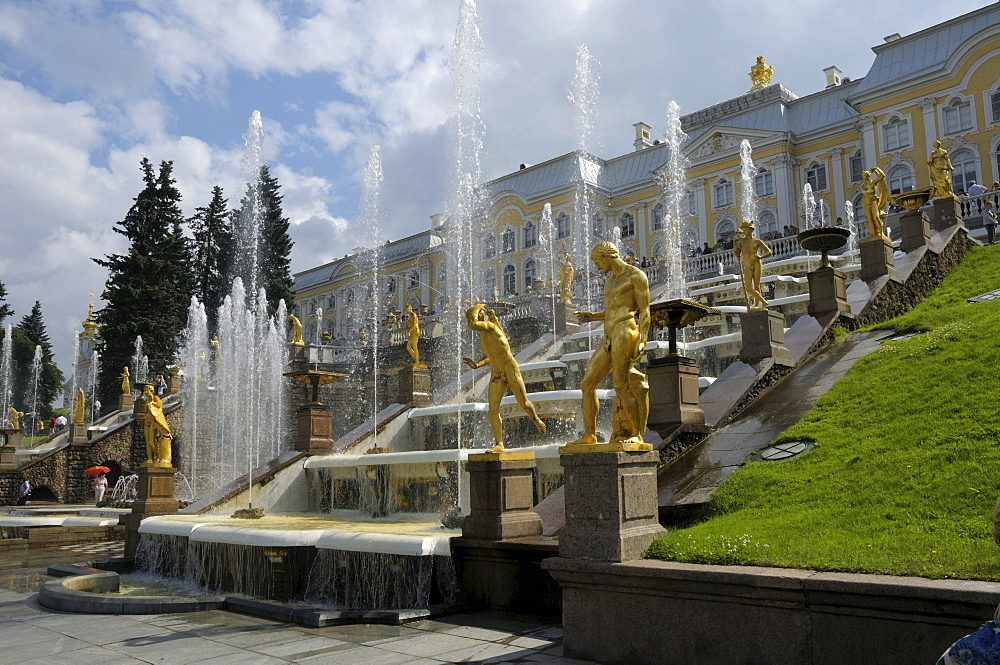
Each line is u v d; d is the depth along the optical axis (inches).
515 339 1280.8
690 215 2149.4
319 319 2861.7
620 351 288.5
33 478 1218.6
